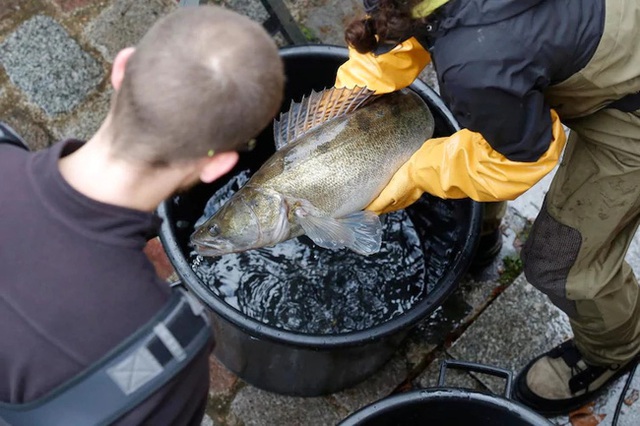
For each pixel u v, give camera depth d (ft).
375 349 6.07
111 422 3.03
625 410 6.77
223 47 2.93
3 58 8.01
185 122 2.92
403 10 4.11
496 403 5.08
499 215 6.73
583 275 5.55
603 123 4.83
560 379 6.60
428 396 5.12
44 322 2.98
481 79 4.10
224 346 6.32
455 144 5.17
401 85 5.67
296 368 6.15
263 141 7.01
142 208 3.16
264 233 5.57
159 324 3.01
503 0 3.99
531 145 4.51
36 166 3.11
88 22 8.24
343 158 5.59
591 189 5.14
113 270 3.02
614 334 5.96
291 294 6.72
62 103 7.92
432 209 6.72
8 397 3.16
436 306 5.54
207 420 6.81
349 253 6.88
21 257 3.01
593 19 4.18
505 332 7.13
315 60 6.33
